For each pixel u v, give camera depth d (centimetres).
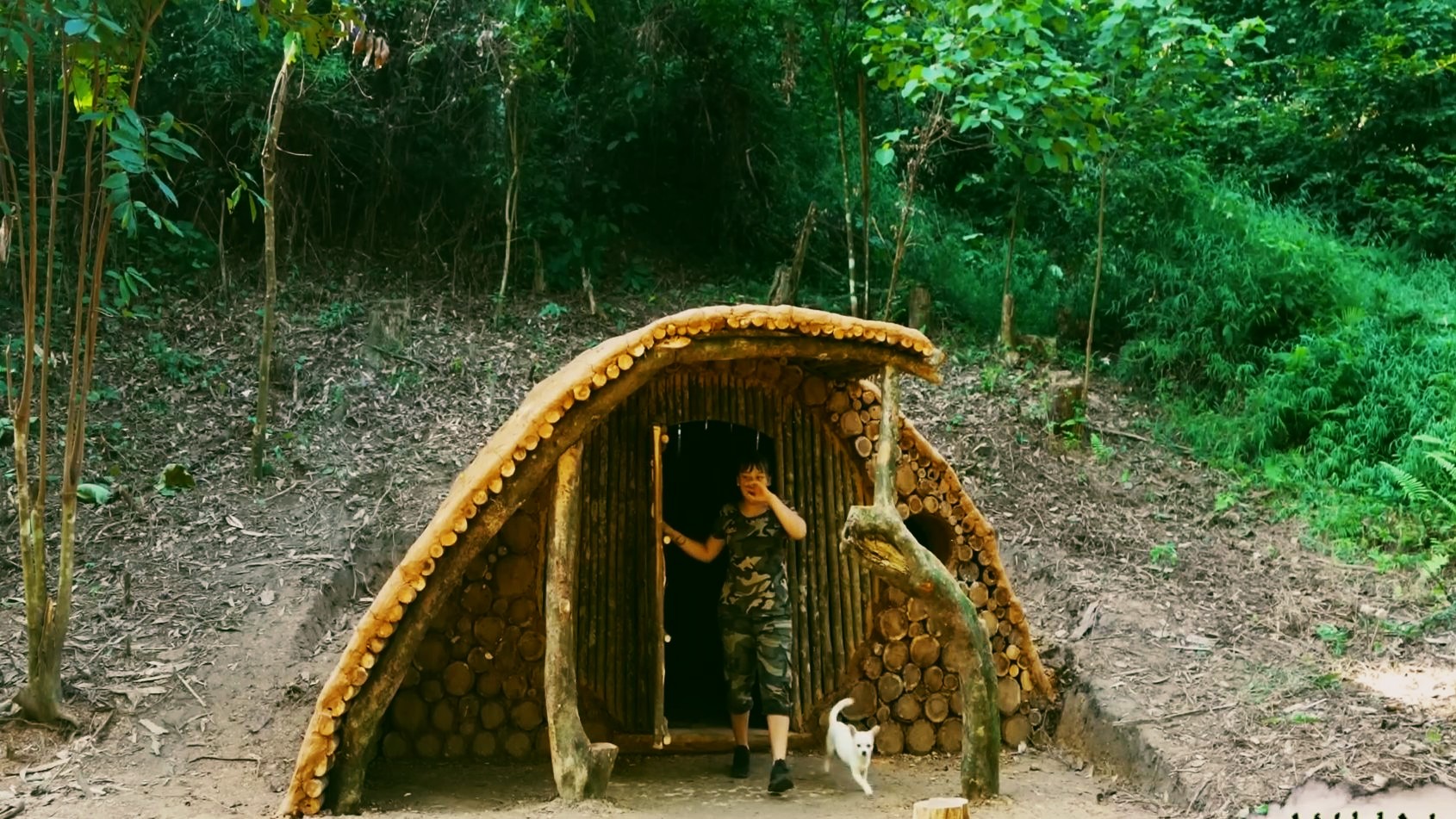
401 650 498
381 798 505
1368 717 546
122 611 651
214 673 603
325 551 722
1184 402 986
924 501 612
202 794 501
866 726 602
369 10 1052
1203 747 533
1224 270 1038
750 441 669
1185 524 828
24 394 554
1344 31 1370
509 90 1025
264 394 789
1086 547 789
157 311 955
